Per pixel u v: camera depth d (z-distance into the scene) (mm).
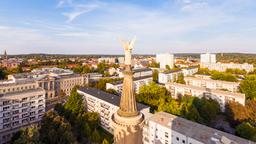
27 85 121812
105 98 86375
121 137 13641
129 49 13656
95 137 67500
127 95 13664
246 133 65875
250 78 125062
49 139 60156
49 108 115688
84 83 157750
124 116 13492
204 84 141500
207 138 51938
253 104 95812
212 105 87688
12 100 80500
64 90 145625
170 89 126375
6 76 175250
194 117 75125
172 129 57969
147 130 66688
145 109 75000
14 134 72062
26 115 85500
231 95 99750
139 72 182625
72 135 61969
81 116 80188
